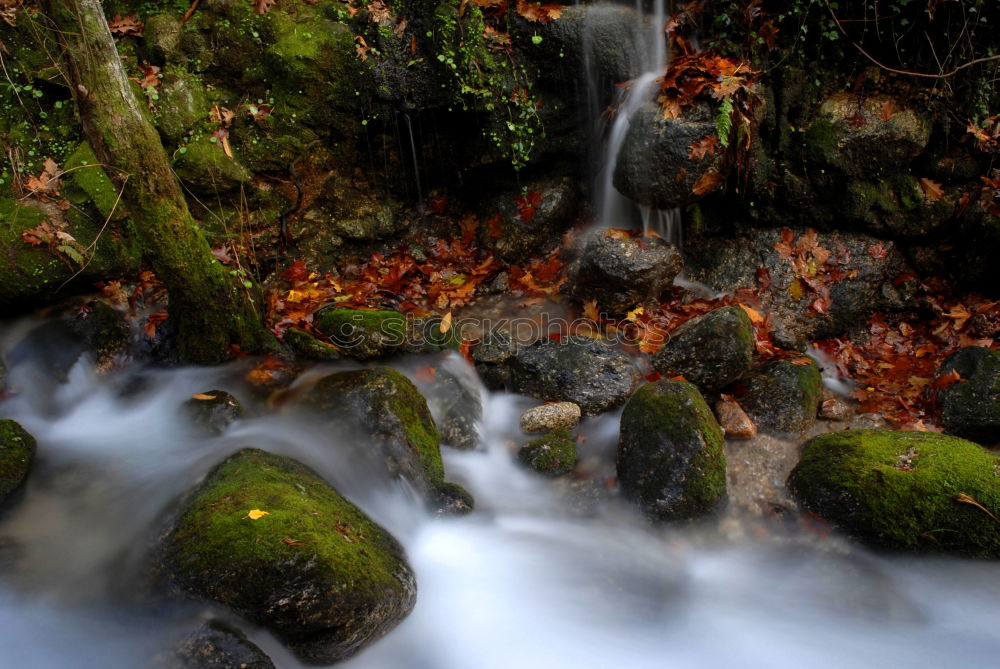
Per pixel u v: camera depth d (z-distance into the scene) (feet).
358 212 20.15
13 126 17.70
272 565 10.13
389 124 19.27
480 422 15.78
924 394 15.80
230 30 18.33
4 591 11.53
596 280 17.63
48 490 13.55
